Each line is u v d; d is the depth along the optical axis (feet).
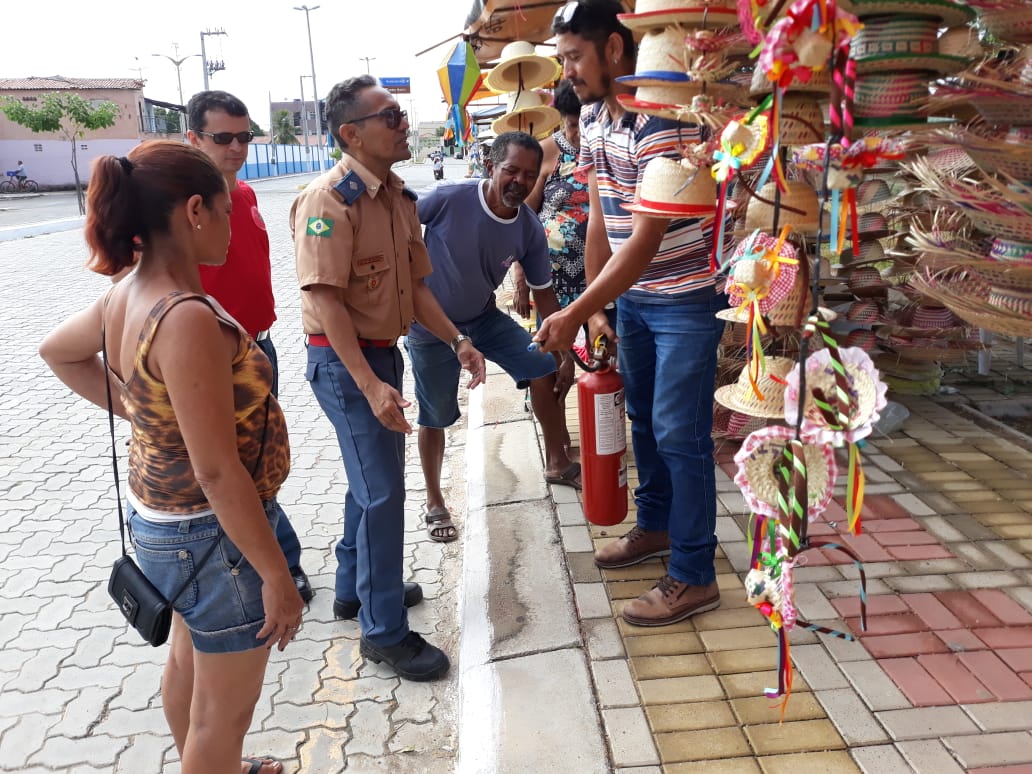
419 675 9.25
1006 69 5.00
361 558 9.07
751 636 8.75
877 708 7.50
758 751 7.06
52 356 6.30
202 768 6.18
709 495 8.82
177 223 5.57
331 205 8.06
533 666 8.49
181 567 5.71
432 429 12.35
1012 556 10.16
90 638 10.19
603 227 9.75
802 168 5.44
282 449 6.17
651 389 9.75
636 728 7.43
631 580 10.09
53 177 145.18
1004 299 5.50
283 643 5.90
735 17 6.24
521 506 12.44
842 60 4.11
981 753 6.91
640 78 6.48
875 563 10.05
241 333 5.69
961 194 5.19
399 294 8.73
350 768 8.04
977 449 13.44
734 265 5.49
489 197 10.96
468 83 17.15
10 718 8.70
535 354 12.01
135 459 5.79
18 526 13.30
